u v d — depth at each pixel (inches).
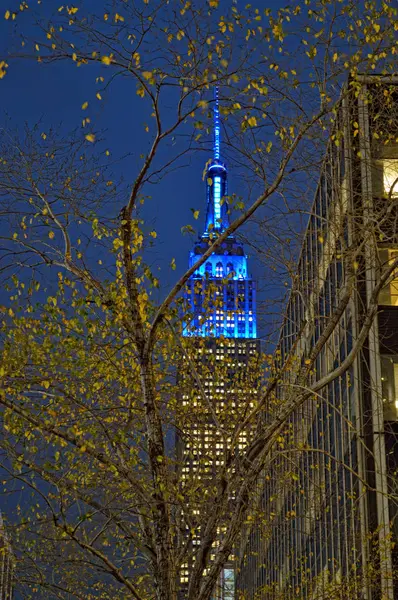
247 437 1032.8
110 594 929.5
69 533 811.4
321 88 855.1
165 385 1059.9
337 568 2229.3
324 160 891.4
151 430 889.5
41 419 868.0
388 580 1807.3
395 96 1207.6
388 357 2030.0
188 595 869.2
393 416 2005.4
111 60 816.3
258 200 861.8
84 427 861.2
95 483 877.2
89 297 936.3
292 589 2755.9
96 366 949.8
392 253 1695.4
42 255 920.3
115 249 925.8
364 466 1994.3
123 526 870.4
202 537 912.9
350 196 1028.5
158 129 838.5
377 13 871.7
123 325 927.0
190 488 962.7
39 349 927.7
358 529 2018.9
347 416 2153.1
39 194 912.9
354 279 883.4
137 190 877.2
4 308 932.6
